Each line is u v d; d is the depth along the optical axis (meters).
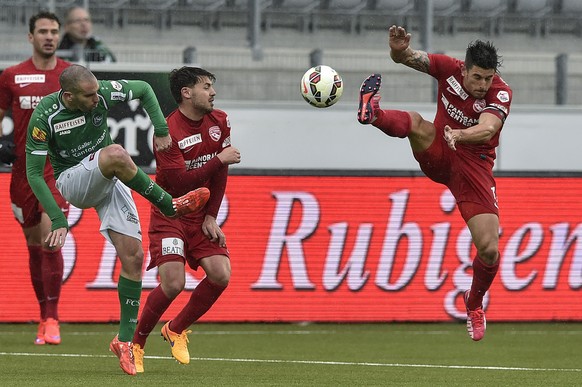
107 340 31.88
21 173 30.89
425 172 25.22
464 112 24.20
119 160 21.89
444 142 24.48
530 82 49.69
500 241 38.47
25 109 30.88
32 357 27.23
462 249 38.56
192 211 22.66
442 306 38.44
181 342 24.55
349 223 38.06
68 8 46.44
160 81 40.41
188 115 24.05
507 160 44.44
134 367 23.27
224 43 50.12
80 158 23.27
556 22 52.41
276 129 42.81
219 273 23.92
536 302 38.69
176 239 23.72
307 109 43.00
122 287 23.38
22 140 31.11
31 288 36.81
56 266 30.50
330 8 51.22
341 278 38.00
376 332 35.44
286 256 37.75
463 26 51.28
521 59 49.00
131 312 23.44
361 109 23.36
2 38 46.38
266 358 28.00
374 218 38.19
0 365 25.33
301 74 48.91
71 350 29.06
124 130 39.50
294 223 37.81
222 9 50.09
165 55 47.94
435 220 38.47
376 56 48.84
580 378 23.92
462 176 24.45
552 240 38.81
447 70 24.25
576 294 38.91
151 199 22.30
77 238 36.81
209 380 22.34
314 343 32.16
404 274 38.28
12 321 36.62
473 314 25.31
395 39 23.86
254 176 37.59
